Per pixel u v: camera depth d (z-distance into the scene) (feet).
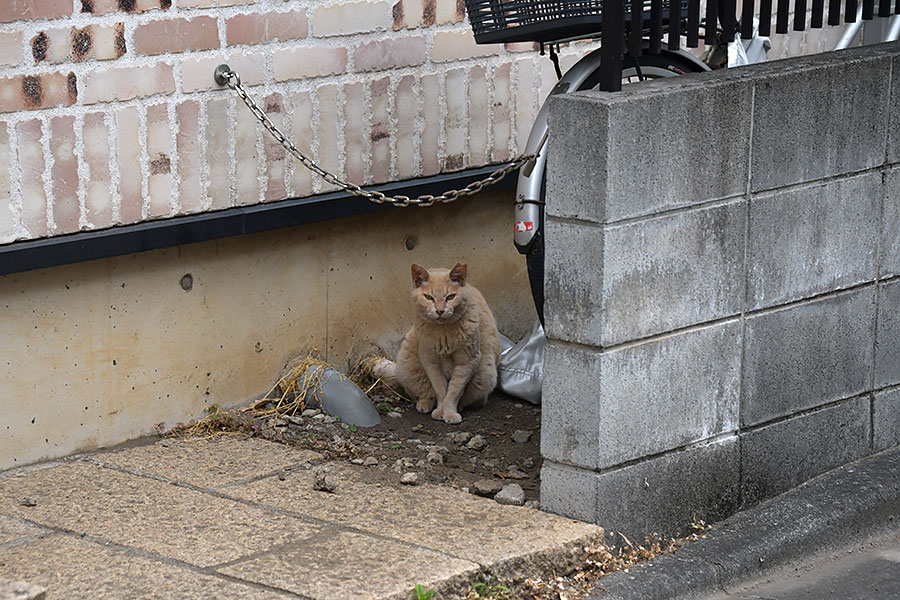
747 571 17.78
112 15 19.52
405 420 22.82
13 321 19.26
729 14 19.53
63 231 19.56
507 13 20.83
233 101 21.27
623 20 16.55
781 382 19.20
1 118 18.61
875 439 21.17
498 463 20.66
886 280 20.54
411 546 16.44
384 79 23.26
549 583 16.42
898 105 19.92
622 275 16.66
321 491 18.58
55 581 15.29
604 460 17.02
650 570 17.08
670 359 17.52
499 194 26.23
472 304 22.31
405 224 24.67
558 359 17.15
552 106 16.52
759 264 18.39
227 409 22.40
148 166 20.42
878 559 18.79
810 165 18.74
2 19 18.34
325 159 22.74
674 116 16.74
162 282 21.04
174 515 17.53
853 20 21.97
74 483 18.80
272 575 15.46
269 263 22.59
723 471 18.65
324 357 23.89
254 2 21.21
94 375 20.39
